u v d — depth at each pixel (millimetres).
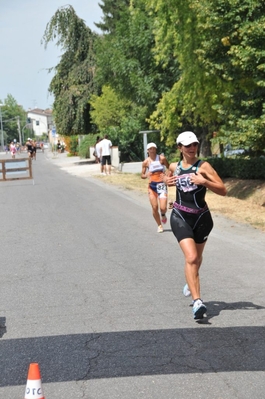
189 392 4965
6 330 6859
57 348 6168
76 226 14805
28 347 6238
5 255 11531
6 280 9445
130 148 39125
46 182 29031
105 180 28172
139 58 31578
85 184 26641
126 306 7652
